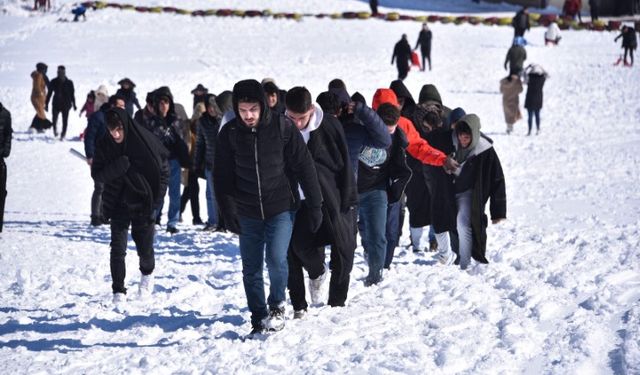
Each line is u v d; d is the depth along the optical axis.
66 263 15.88
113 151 11.99
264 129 9.56
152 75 51.97
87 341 10.14
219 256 16.30
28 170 29.70
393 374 8.60
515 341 9.55
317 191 9.98
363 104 11.61
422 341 9.83
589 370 8.66
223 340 9.93
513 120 36.94
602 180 25.23
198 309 11.85
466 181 13.67
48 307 12.22
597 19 73.94
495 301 11.62
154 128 17.95
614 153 30.73
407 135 13.49
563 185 24.67
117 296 12.31
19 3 81.19
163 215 22.14
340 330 10.26
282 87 48.41
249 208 9.84
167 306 12.01
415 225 15.20
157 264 15.51
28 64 57.12
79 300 12.71
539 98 36.00
